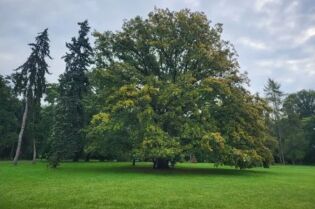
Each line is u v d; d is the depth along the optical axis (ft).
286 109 255.91
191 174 89.81
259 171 115.14
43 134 176.24
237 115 100.83
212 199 44.65
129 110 94.43
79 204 39.11
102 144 106.22
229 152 91.97
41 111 175.42
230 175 89.45
